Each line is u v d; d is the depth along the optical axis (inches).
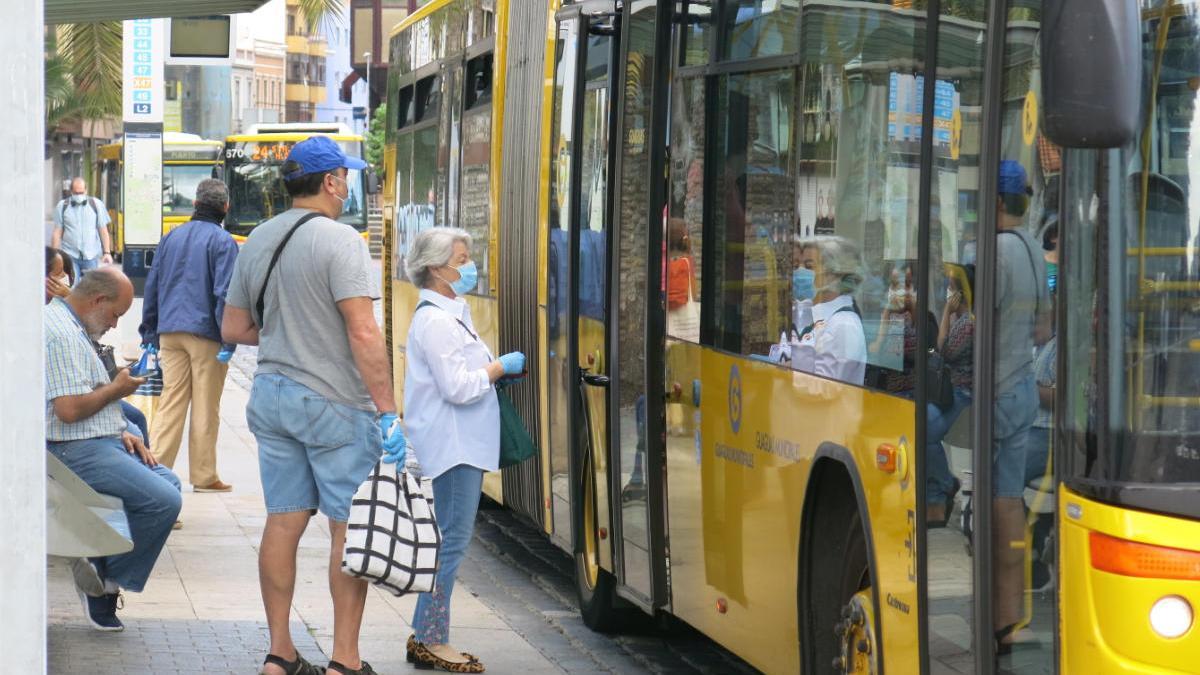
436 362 372.5
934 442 244.2
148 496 390.3
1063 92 190.5
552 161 467.5
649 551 379.2
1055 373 211.2
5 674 160.7
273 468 346.6
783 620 306.7
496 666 392.8
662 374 377.4
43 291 161.9
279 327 345.1
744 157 329.7
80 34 1470.2
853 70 281.1
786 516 304.2
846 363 278.5
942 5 249.3
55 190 2605.8
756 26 326.3
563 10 459.5
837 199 285.6
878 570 265.1
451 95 641.6
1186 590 197.5
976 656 228.1
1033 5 221.8
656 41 378.6
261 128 2114.9
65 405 382.3
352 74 4291.3
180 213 2132.1
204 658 376.2
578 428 438.6
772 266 314.0
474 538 593.6
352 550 330.6
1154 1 205.8
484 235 568.4
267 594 349.1
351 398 343.6
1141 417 203.5
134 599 444.8
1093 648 201.6
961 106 241.6
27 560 161.0
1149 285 205.2
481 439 377.7
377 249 2453.2
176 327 603.2
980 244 230.2
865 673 278.5
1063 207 210.8
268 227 348.8
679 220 367.9
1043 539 214.2
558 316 456.1
